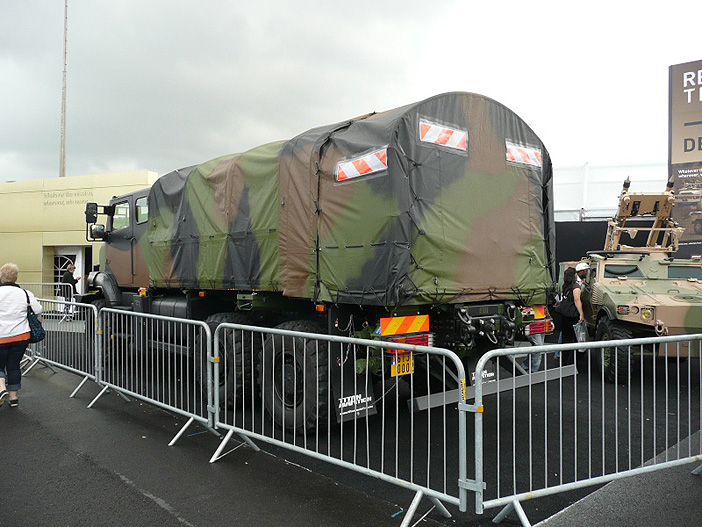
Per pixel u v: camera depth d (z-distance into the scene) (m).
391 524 3.36
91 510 3.56
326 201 4.94
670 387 7.50
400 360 4.45
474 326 4.77
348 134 4.88
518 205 5.51
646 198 10.57
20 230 18.06
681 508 3.56
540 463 4.44
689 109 14.30
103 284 8.98
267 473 4.21
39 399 6.64
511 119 5.53
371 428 5.38
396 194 4.34
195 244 6.79
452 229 4.77
